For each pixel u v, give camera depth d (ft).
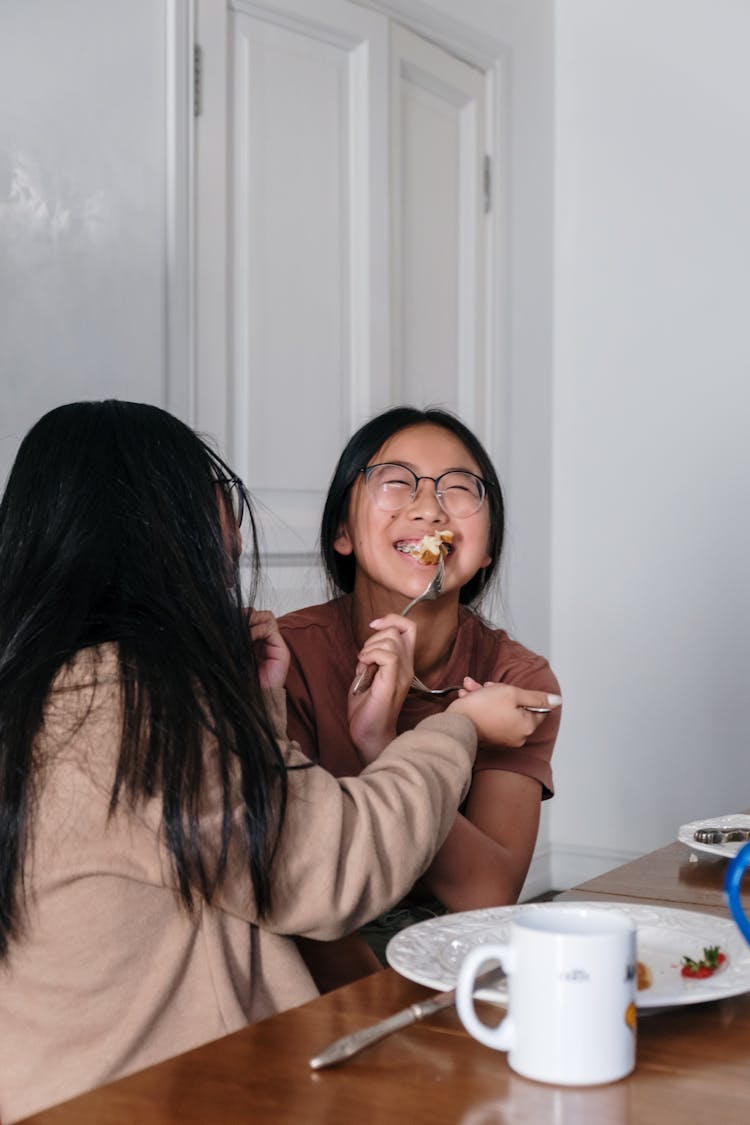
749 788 11.39
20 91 7.17
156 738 2.77
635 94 11.85
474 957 2.22
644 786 11.88
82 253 7.51
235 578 3.25
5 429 7.10
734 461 11.42
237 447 8.75
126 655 2.85
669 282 11.72
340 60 9.57
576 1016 2.13
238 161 8.71
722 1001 2.59
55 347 7.36
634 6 11.82
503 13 11.41
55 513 3.09
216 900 2.86
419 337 10.58
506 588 11.53
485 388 11.46
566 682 12.25
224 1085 2.14
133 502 3.10
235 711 2.88
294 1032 2.40
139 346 7.88
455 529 4.70
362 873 2.90
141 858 2.79
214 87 8.37
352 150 9.70
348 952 4.08
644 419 11.85
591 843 12.15
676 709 11.71
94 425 3.21
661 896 3.56
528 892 11.93
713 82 11.49
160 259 8.01
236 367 8.73
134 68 7.81
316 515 9.38
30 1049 2.83
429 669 4.80
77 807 2.77
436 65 10.67
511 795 4.58
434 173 10.73
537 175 12.02
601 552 12.06
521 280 11.81
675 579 11.71
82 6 7.48
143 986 2.86
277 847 2.86
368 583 4.75
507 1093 2.10
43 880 2.79
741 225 11.39
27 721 2.81
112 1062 2.80
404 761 3.18
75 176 7.47
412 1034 2.37
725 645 11.48
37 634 2.93
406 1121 1.99
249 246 8.80
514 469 11.71
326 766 4.50
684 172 11.64
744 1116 2.01
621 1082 2.15
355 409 9.76
